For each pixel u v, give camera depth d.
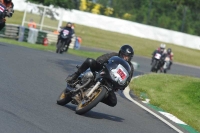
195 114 42.81
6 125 24.77
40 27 123.06
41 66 54.88
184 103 47.69
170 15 181.12
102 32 164.25
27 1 134.62
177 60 145.88
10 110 28.39
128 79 31.77
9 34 102.81
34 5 123.06
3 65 47.69
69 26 91.50
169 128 34.16
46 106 32.41
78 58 83.50
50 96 37.22
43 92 38.31
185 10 181.00
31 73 47.53
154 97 48.31
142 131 31.08
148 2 181.25
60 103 34.12
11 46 70.50
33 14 123.19
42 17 123.44
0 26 63.06
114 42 152.00
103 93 31.05
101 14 182.00
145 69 97.56
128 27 171.62
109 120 32.25
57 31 120.44
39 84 42.06
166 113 40.81
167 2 180.88
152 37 172.12
